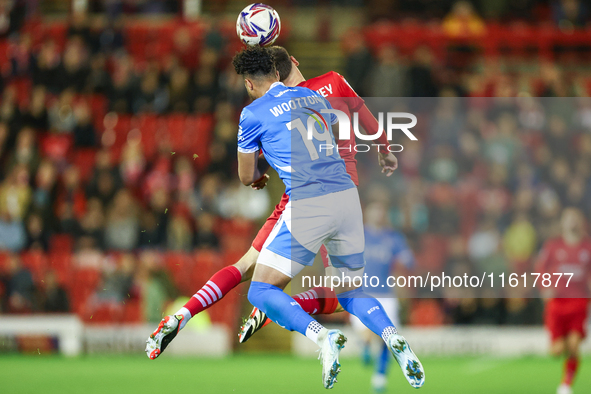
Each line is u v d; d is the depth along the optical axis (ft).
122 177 99.04
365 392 59.82
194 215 98.32
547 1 138.10
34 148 104.99
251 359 86.58
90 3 142.41
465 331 89.45
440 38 127.85
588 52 126.93
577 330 60.85
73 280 90.48
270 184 108.47
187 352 90.17
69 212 96.73
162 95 114.83
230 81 112.98
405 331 89.56
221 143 103.24
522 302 91.61
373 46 128.26
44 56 122.83
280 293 33.12
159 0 141.79
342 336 30.83
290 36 134.72
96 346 88.53
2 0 135.13
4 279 90.12
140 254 92.58
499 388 62.23
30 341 88.74
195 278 90.84
